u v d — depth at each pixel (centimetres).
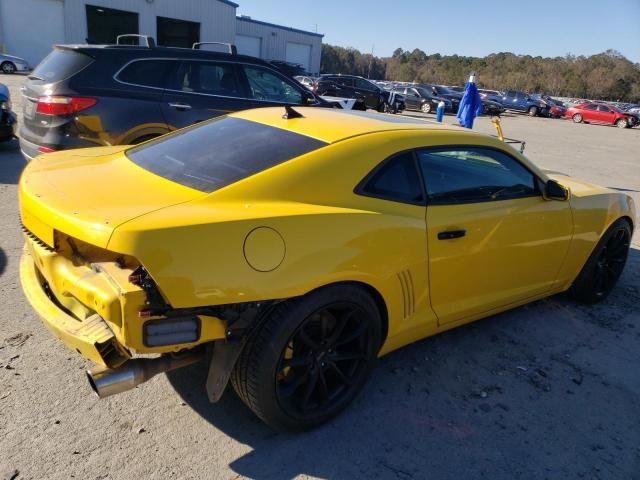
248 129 305
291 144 274
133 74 565
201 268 212
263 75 664
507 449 266
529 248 354
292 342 248
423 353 347
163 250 206
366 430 271
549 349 368
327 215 248
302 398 256
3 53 2942
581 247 402
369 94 2653
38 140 548
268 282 225
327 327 259
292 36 4738
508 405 302
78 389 281
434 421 282
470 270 318
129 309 203
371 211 266
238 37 4362
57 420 257
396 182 284
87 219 213
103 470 229
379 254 264
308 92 706
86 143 539
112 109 547
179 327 214
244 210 232
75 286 219
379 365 329
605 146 1984
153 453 242
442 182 306
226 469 238
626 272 536
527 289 373
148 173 270
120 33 3300
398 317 288
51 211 228
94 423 258
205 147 290
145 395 282
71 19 3097
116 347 221
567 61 9325
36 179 266
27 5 2977
